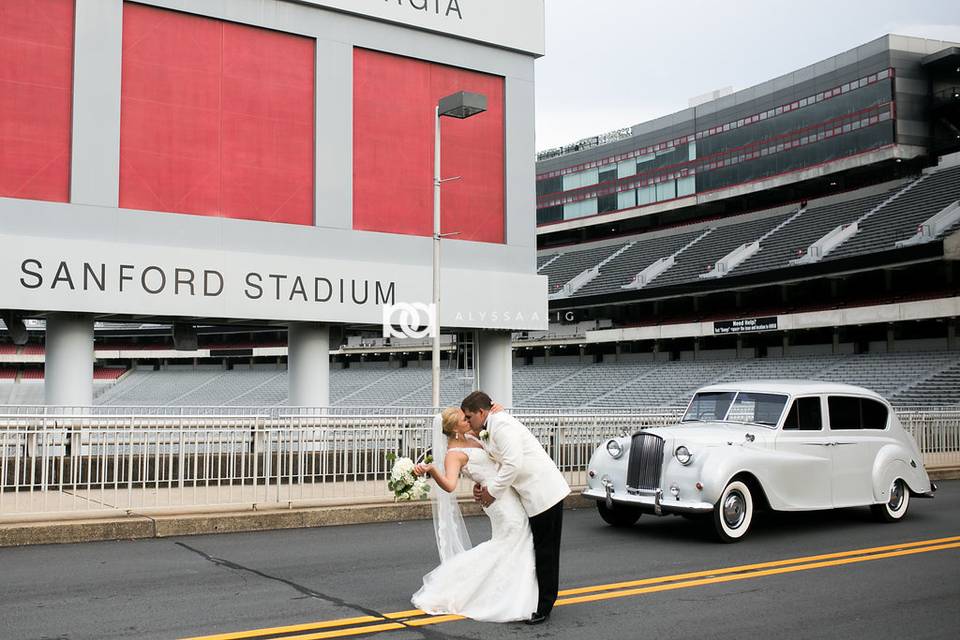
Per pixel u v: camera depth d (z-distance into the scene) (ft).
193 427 39.68
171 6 67.56
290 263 71.41
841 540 35.86
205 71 69.51
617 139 244.83
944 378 127.65
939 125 177.37
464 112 57.41
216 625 21.94
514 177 84.74
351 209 75.31
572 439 51.31
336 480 47.70
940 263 149.69
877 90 175.73
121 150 65.77
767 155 200.44
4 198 61.21
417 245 78.89
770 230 190.49
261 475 46.85
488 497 22.97
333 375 245.45
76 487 41.04
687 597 25.54
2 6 62.13
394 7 77.41
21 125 62.39
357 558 31.71
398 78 78.89
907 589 26.68
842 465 38.68
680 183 222.48
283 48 73.10
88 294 62.80
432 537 36.83
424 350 222.69
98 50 64.85
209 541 35.27
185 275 66.69
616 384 179.93
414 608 24.03
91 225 64.03
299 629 21.70
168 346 259.19
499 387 84.79
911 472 41.45
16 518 35.24
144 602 24.40
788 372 153.48
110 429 40.70
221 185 69.67
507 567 22.74
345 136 75.25
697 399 42.01
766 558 31.83
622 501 37.06
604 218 243.60
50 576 27.89
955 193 153.99
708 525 40.42
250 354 245.45
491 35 83.20
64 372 65.26
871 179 188.65
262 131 71.82
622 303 195.31
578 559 31.71
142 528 35.83
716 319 176.65
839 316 148.15
